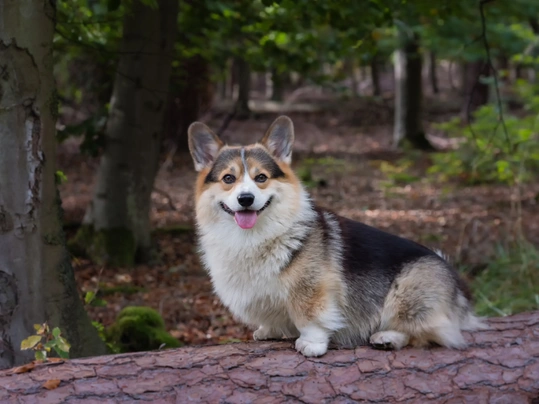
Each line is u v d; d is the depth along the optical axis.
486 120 11.84
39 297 4.36
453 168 14.41
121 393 3.35
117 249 8.93
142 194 9.11
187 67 14.18
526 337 3.83
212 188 3.85
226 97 38.22
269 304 3.84
